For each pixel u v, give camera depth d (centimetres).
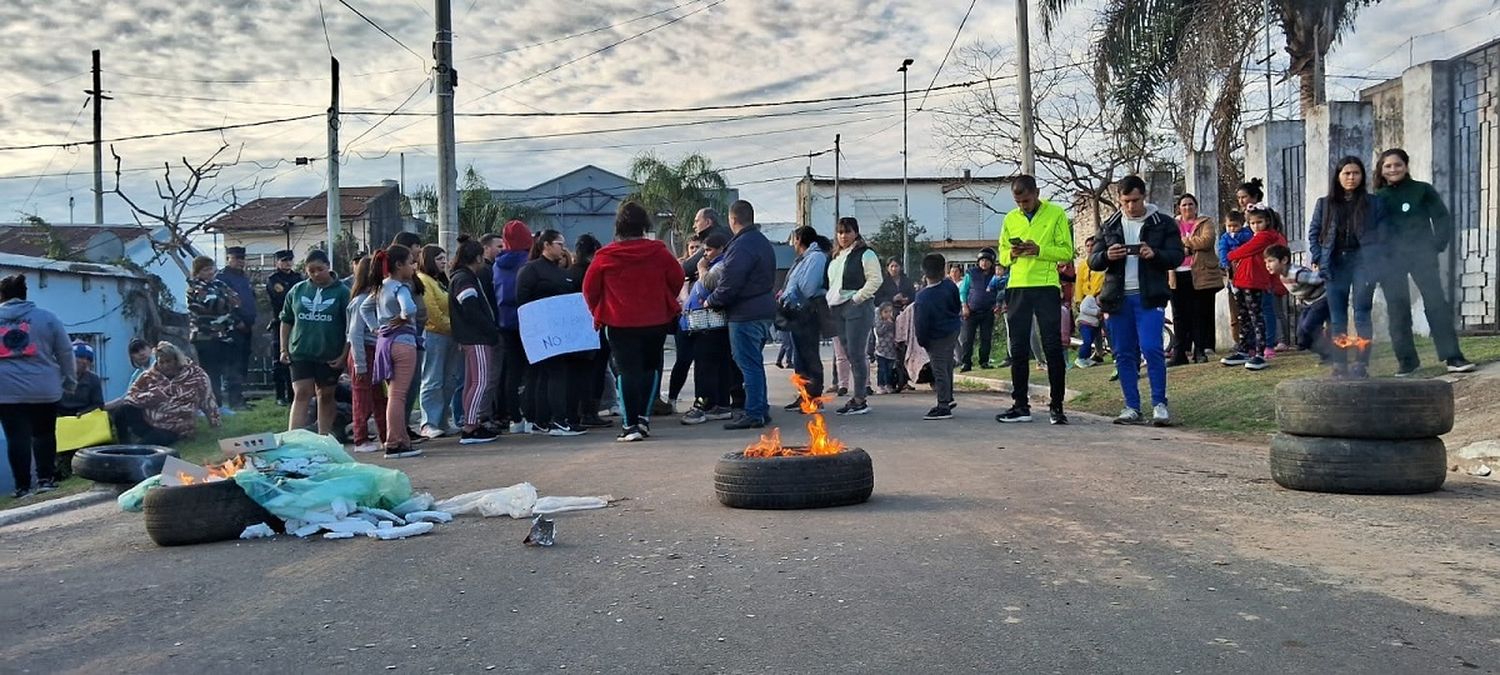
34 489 995
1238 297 1202
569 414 1109
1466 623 375
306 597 456
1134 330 991
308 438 668
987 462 768
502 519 616
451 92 1642
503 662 364
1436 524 530
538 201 6288
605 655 367
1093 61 2128
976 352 2180
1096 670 340
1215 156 1620
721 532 553
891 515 584
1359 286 922
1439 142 1173
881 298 1518
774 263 1069
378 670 360
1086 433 930
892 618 397
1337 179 929
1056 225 982
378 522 602
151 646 396
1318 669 336
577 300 1080
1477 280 1170
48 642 407
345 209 4891
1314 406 623
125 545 608
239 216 4941
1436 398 608
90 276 1970
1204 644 361
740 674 345
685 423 1172
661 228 5075
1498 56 1161
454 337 1048
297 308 1028
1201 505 591
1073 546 500
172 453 858
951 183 4388
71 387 1030
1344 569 449
